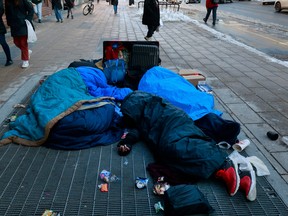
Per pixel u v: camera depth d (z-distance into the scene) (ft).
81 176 9.64
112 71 16.78
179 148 9.50
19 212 8.18
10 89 17.13
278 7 67.72
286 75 20.42
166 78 15.25
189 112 12.76
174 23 47.85
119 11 72.43
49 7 60.85
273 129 12.86
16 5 19.77
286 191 9.14
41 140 11.09
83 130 11.28
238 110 14.64
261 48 30.01
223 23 48.11
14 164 10.21
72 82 14.21
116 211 8.30
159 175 9.45
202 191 9.00
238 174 9.11
